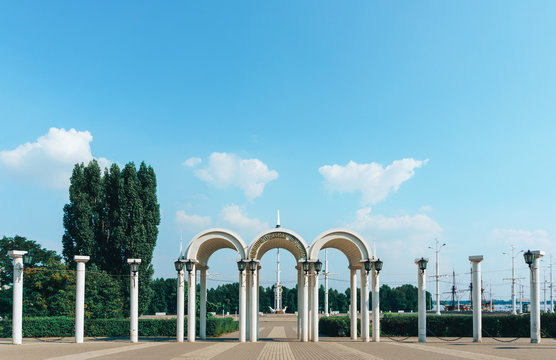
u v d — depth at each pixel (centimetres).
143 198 5362
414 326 3922
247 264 3372
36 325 3775
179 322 3266
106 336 3916
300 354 2297
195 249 3325
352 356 2189
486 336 3816
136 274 3266
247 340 3484
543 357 2095
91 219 5253
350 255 3672
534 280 3025
